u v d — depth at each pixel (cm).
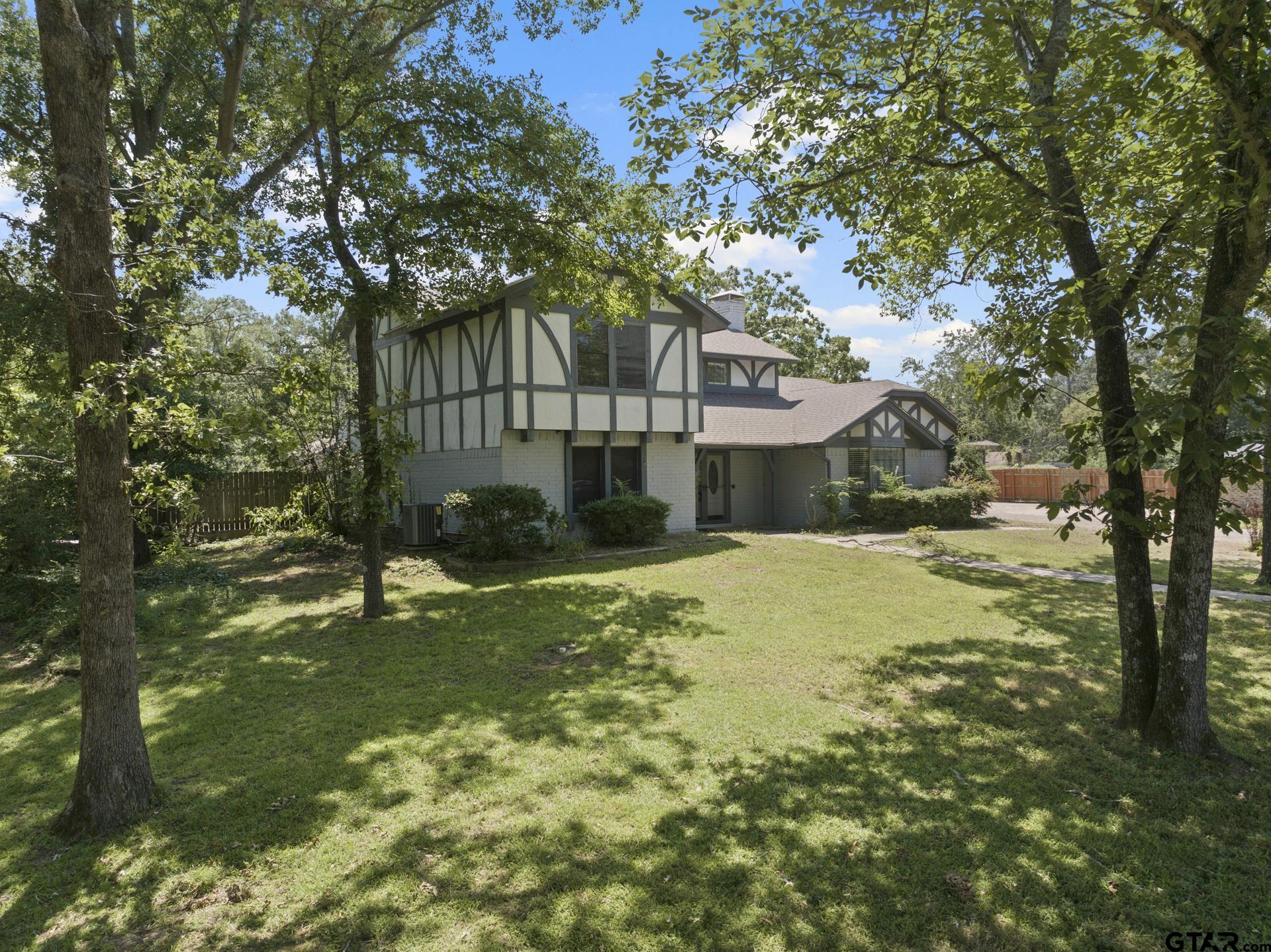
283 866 383
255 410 465
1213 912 336
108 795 427
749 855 385
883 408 2098
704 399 2223
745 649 793
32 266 902
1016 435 4250
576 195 1005
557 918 337
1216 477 442
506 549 1364
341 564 1418
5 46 1134
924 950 313
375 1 1051
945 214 632
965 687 652
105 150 424
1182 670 507
